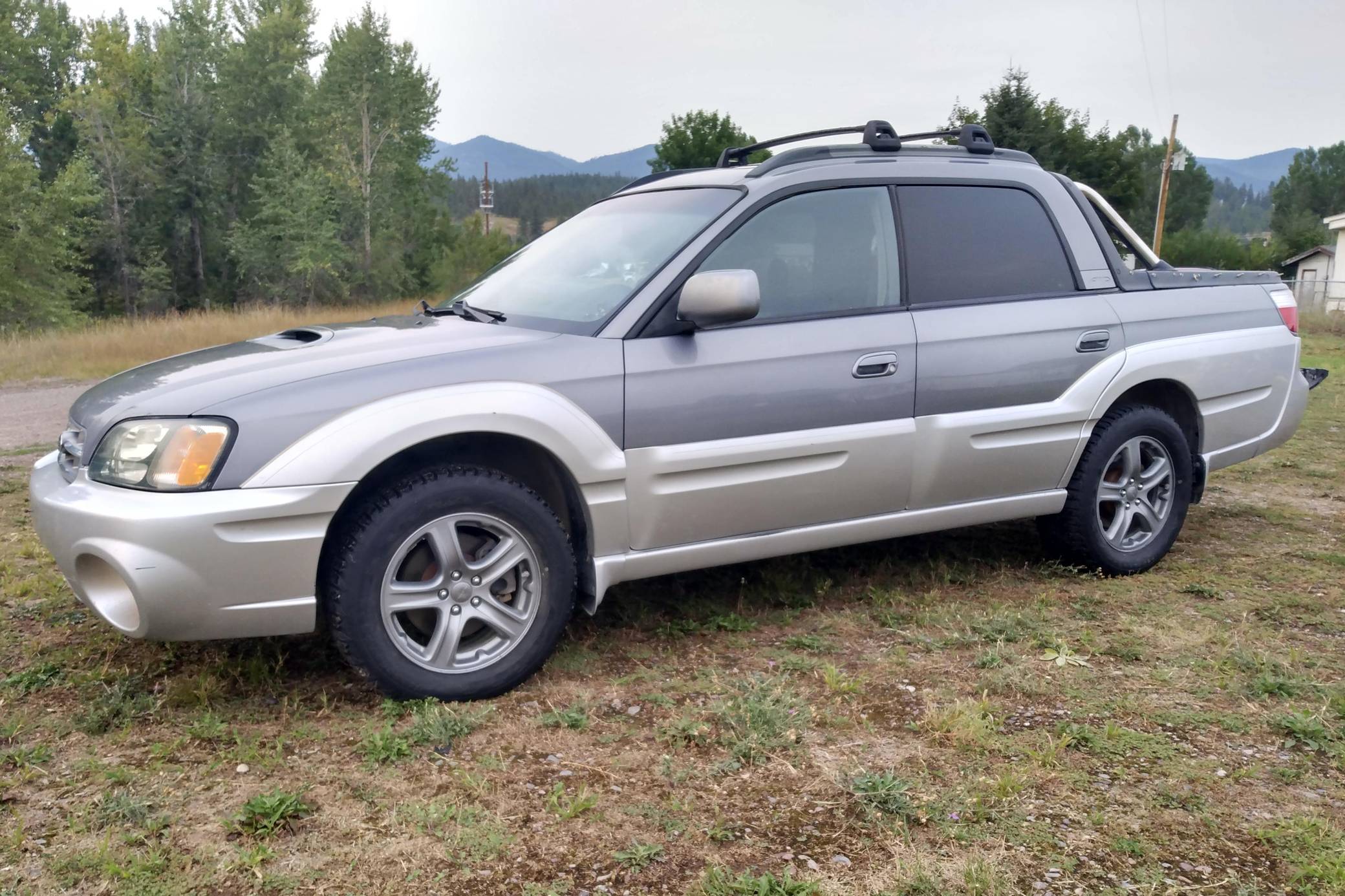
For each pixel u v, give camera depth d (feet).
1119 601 13.60
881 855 7.59
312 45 163.73
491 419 10.06
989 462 13.17
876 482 12.41
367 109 147.74
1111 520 14.76
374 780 8.64
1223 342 15.20
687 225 11.97
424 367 10.18
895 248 12.76
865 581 14.37
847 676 10.96
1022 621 12.54
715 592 13.80
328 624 9.91
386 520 9.68
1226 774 8.87
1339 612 13.20
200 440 9.25
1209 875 7.37
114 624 9.50
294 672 11.00
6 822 7.88
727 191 12.25
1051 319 13.57
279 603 9.48
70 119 145.28
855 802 8.34
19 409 33.88
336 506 9.50
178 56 152.87
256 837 7.69
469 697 10.24
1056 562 14.96
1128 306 14.35
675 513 11.28
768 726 9.59
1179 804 8.37
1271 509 18.97
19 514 17.88
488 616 10.36
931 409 12.66
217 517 9.08
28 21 171.83
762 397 11.53
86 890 6.99
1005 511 13.65
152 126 149.48
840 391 11.99
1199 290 15.33
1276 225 292.61
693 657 11.59
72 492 9.69
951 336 12.75
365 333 11.68
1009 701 10.38
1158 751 9.27
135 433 9.52
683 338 11.27
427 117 156.46
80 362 49.67
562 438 10.44
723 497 11.48
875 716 10.03
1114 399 14.03
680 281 11.36
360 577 9.64
